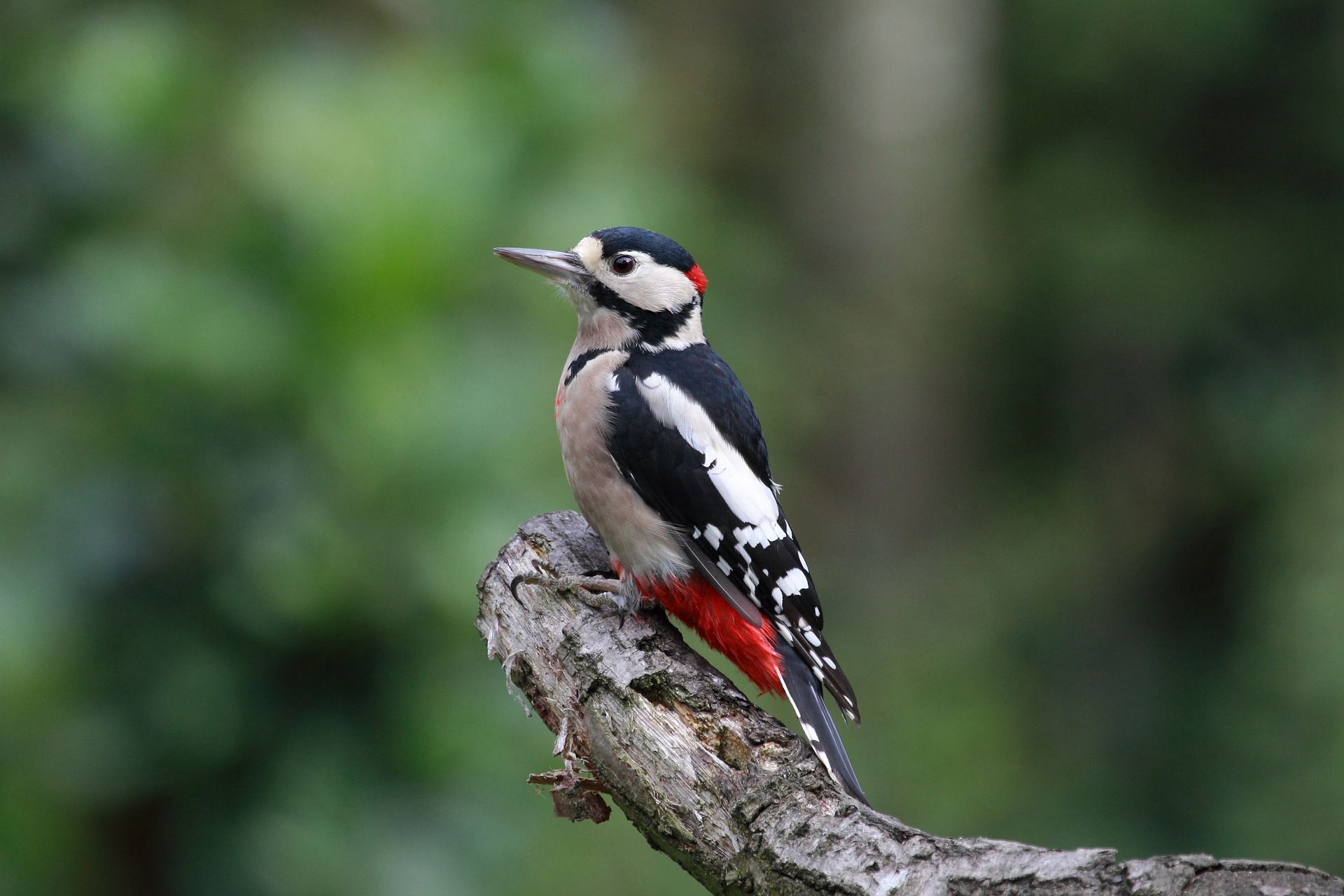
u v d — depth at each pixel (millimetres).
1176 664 22016
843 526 23641
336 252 9711
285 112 9930
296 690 10148
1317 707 17734
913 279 24078
